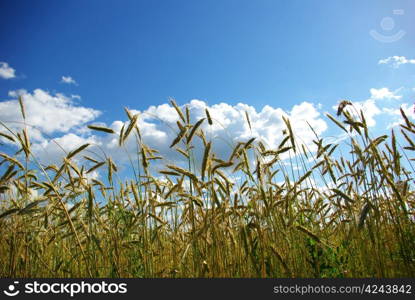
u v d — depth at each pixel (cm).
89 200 120
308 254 125
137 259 138
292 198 126
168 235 145
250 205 121
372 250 116
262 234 112
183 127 126
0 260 129
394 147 128
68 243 143
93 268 125
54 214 139
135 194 127
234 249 121
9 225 128
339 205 139
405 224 119
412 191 140
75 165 126
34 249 129
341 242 135
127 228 130
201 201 121
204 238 119
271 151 133
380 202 124
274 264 120
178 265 128
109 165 136
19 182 132
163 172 124
